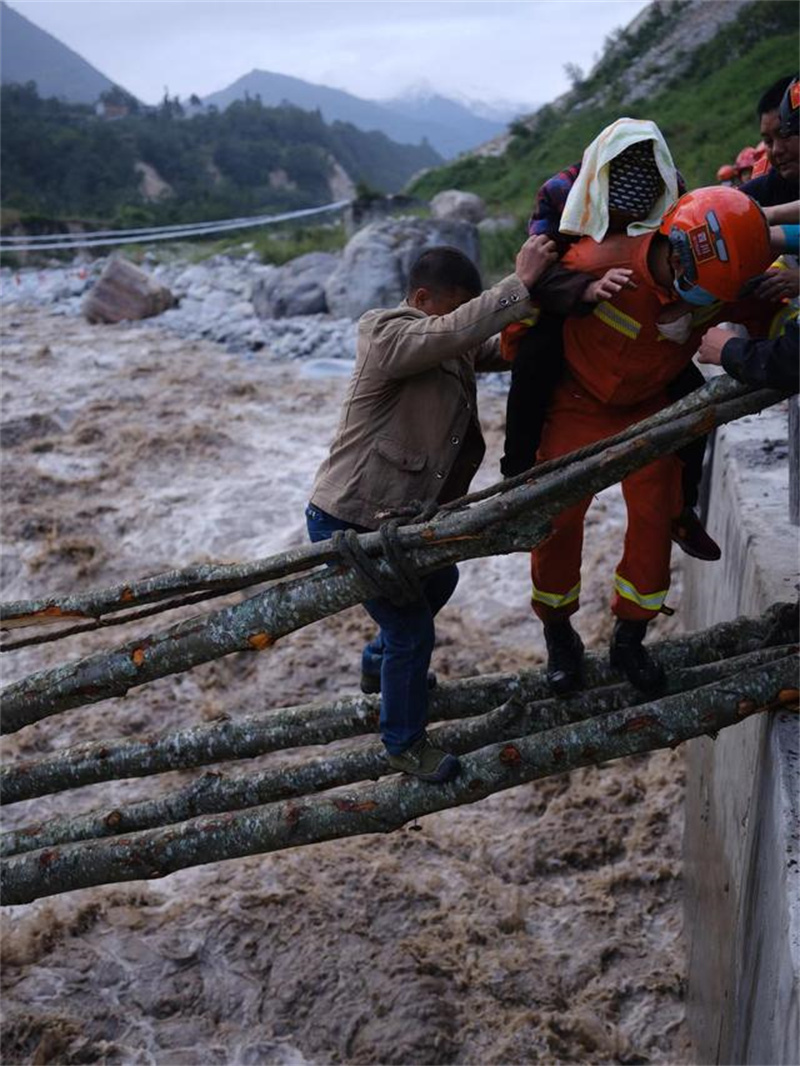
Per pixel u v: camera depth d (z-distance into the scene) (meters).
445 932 5.94
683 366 3.37
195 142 146.50
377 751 3.87
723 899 4.22
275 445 11.69
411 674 3.57
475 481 10.32
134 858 3.96
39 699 3.89
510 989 5.63
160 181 134.25
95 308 17.41
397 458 3.46
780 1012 2.74
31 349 15.68
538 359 3.33
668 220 3.04
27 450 11.95
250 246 23.69
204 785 4.03
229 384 13.50
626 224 3.14
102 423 12.44
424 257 3.56
